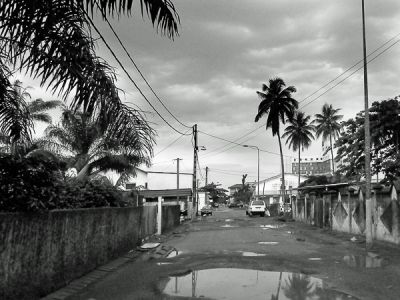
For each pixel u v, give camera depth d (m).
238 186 190.25
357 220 22.19
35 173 8.63
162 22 7.41
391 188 17.73
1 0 6.62
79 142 20.88
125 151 8.10
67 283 10.01
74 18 6.91
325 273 10.93
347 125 38.03
